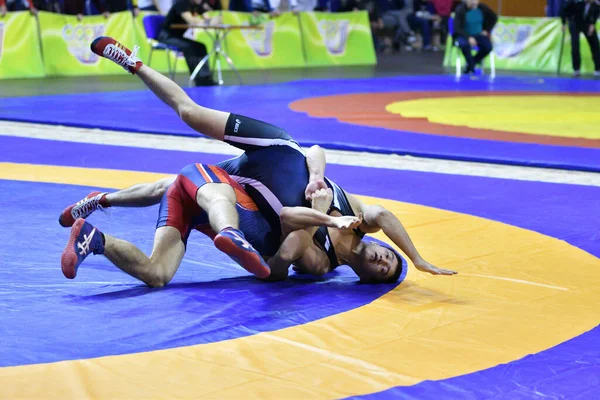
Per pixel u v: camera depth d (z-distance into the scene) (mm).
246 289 4340
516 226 5754
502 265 4805
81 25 18531
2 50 17406
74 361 3312
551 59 21375
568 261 4891
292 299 4176
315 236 4480
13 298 4098
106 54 4852
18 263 4684
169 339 3574
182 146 9477
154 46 16766
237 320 3836
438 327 3770
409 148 9086
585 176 7836
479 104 13492
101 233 4133
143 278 4301
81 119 11195
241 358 3369
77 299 4117
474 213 6160
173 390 3062
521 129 10680
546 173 7996
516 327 3781
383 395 3047
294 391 3064
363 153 9148
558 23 21188
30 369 3232
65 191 6609
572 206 6398
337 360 3361
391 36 28516
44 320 3797
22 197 6371
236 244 3930
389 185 7238
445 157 8711
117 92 14883
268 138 4629
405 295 4258
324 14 22438
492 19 19766
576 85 17172
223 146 9547
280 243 4473
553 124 11172
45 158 8352
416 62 23906
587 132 10430
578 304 4117
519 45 21953
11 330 3656
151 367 3268
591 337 3666
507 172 8023
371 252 4430
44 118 11242
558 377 3236
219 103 13242
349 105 13242
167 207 4469
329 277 4652
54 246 5051
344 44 22906
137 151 8969
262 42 21094
